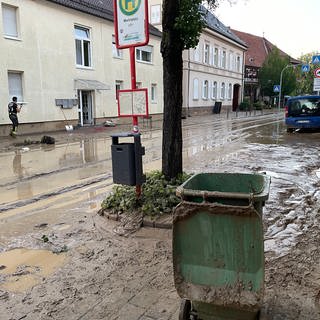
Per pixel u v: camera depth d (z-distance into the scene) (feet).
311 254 14.71
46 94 67.46
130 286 12.44
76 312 11.05
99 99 81.46
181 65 20.51
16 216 20.25
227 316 9.45
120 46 18.30
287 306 11.09
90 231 17.42
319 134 59.31
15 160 39.04
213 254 9.06
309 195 23.12
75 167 34.91
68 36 71.61
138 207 18.58
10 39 59.82
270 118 108.99
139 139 17.99
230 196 8.85
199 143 50.49
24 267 13.96
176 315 10.74
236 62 161.07
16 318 10.80
